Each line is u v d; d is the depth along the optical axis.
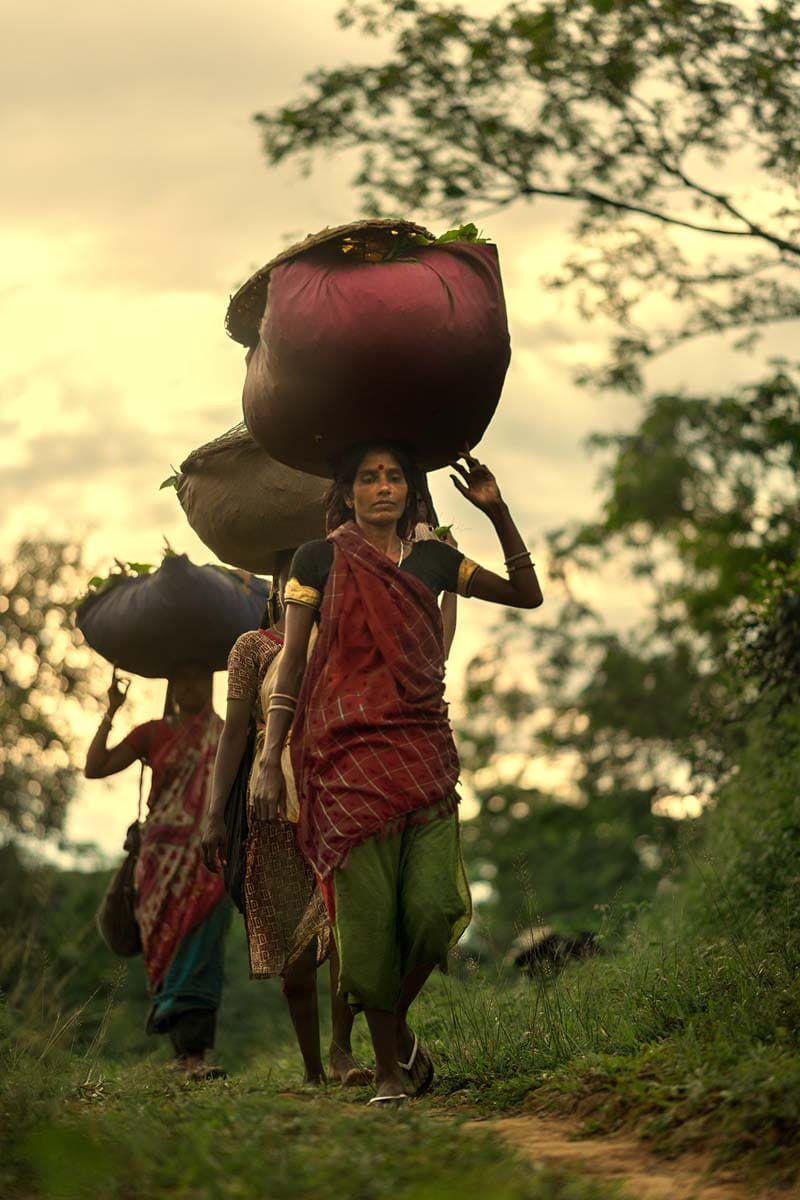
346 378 5.03
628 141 13.27
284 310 5.10
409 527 5.28
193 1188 3.59
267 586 7.74
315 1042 5.88
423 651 5.00
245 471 6.58
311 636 5.26
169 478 6.91
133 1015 12.76
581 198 13.82
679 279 14.40
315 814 4.92
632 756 26.09
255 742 5.82
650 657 25.97
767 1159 3.87
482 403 5.20
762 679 10.45
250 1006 15.57
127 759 7.60
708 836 10.63
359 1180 3.55
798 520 21.92
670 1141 4.14
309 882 5.74
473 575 5.23
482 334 5.09
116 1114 4.55
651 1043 5.40
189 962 7.23
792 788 9.42
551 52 12.84
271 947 5.74
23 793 15.85
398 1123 4.25
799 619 10.08
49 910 14.38
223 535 6.70
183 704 7.60
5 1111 4.62
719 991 5.86
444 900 4.84
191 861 7.30
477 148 13.48
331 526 5.30
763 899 8.11
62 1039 5.87
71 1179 3.75
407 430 5.18
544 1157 4.10
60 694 16.23
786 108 12.65
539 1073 5.42
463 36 13.00
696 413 23.28
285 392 5.14
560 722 27.19
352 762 4.86
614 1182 3.72
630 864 26.14
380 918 4.82
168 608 7.27
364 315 4.97
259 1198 3.44
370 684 4.91
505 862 29.08
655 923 9.71
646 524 25.06
